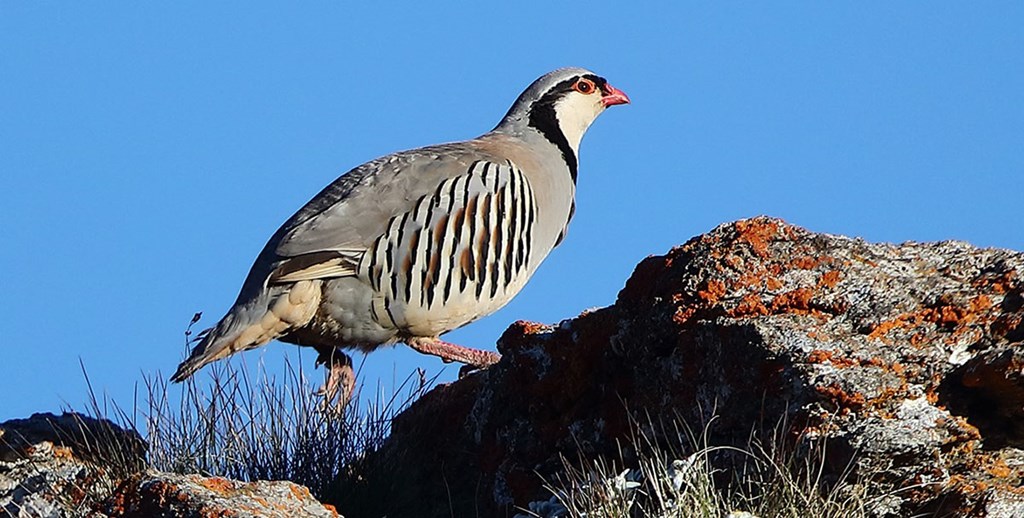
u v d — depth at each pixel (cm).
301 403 1239
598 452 1098
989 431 924
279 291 1334
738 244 1067
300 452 1205
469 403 1246
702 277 1054
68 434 1227
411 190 1355
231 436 1212
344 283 1348
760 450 945
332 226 1336
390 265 1347
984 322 967
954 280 1019
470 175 1374
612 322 1121
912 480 893
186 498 916
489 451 1186
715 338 1010
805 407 930
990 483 875
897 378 940
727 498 919
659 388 1064
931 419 914
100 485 1151
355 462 1200
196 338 1338
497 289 1407
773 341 965
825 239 1059
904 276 1029
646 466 947
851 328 983
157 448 1199
